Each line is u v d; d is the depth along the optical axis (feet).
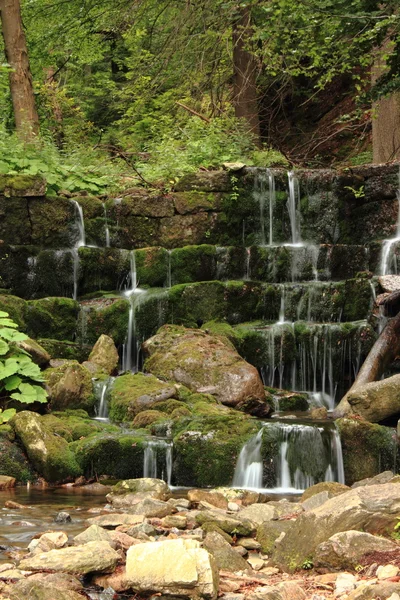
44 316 36.58
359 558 14.82
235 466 26.86
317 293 39.47
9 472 26.94
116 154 52.90
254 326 38.55
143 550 13.99
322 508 16.89
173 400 30.60
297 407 34.19
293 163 53.16
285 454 26.78
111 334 37.70
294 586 13.66
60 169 44.39
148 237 42.73
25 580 13.94
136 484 23.57
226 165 44.27
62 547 16.98
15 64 51.42
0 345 30.89
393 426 28.73
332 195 45.83
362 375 33.71
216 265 41.68
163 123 60.39
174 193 43.52
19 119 51.11
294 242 45.34
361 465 26.89
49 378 31.37
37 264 39.17
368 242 45.06
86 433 28.45
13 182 39.96
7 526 19.67
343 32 43.11
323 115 71.41
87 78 75.00
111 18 64.03
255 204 44.52
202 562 13.61
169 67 62.69
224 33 59.00
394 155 55.57
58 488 26.14
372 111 48.91
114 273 40.88
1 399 30.19
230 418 27.94
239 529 18.10
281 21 43.60
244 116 59.77
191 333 36.04
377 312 36.70
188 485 26.96
